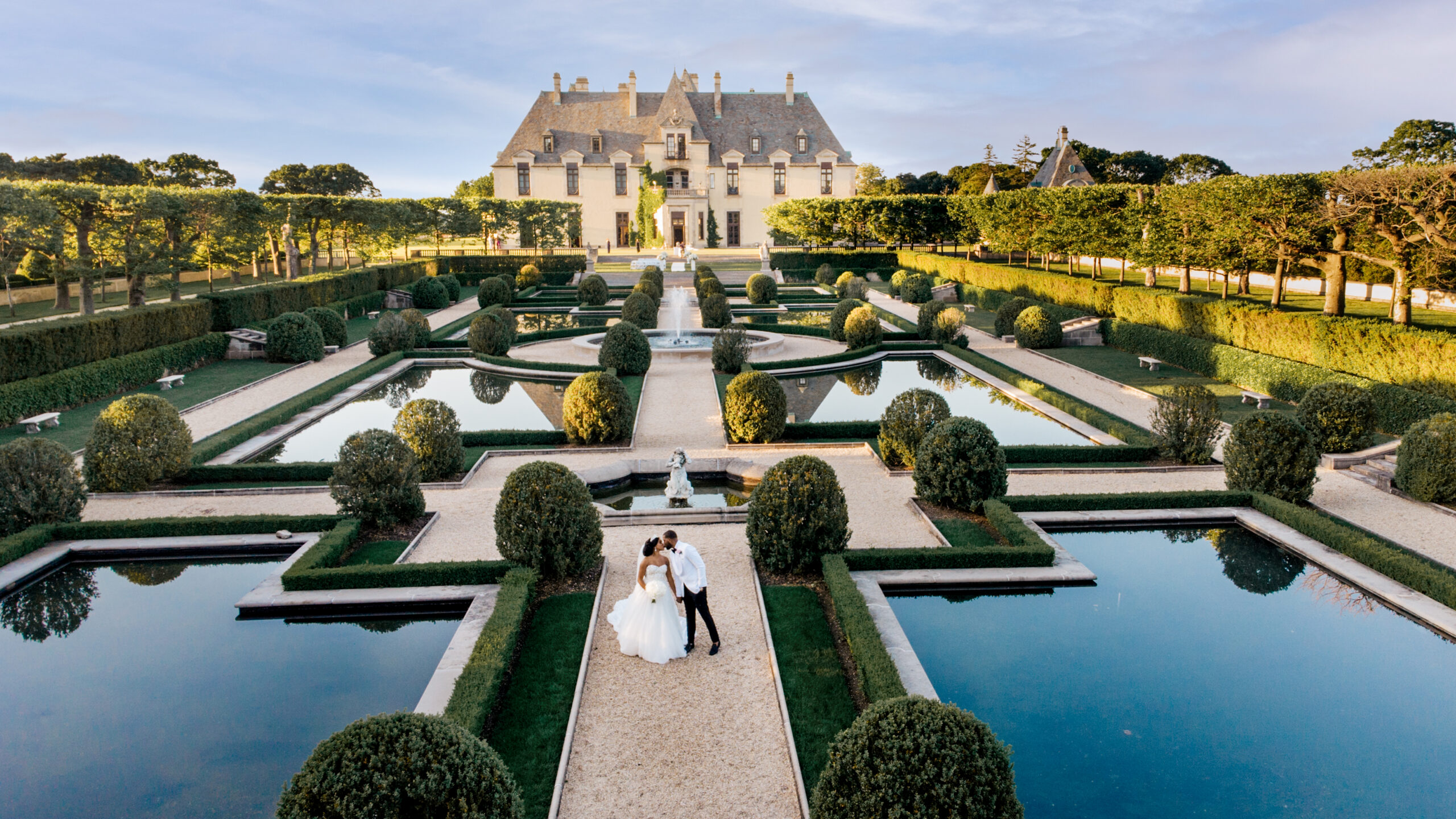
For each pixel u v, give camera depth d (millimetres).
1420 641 9406
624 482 15500
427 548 12141
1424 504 13641
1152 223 31875
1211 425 15859
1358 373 19938
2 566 11484
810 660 8711
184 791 6895
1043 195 41000
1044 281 38312
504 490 10766
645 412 20500
